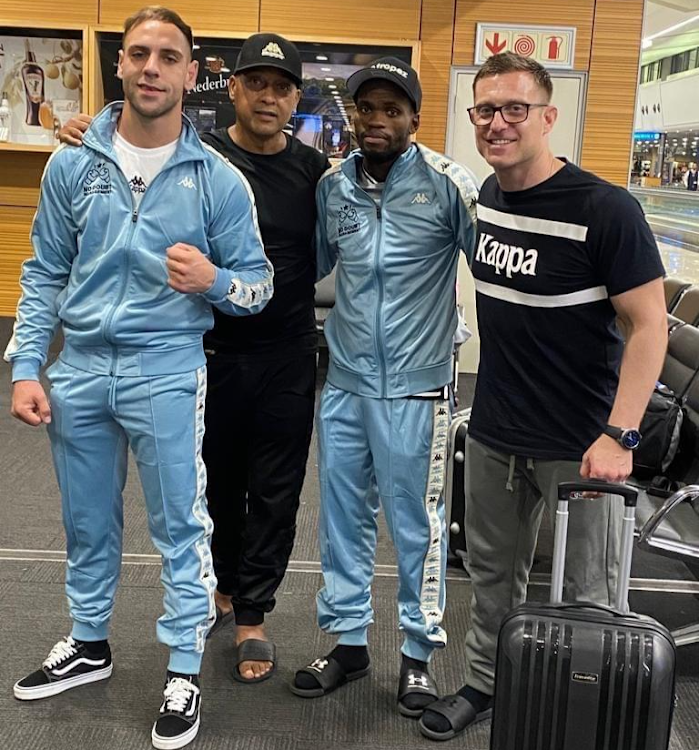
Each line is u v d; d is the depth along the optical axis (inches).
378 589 120.8
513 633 71.0
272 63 85.7
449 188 84.5
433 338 87.7
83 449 86.5
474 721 89.6
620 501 80.4
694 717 93.7
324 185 90.3
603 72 247.4
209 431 98.1
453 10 246.5
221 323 94.2
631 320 72.7
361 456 91.6
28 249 281.0
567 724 70.0
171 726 85.3
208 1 248.5
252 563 99.8
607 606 74.2
